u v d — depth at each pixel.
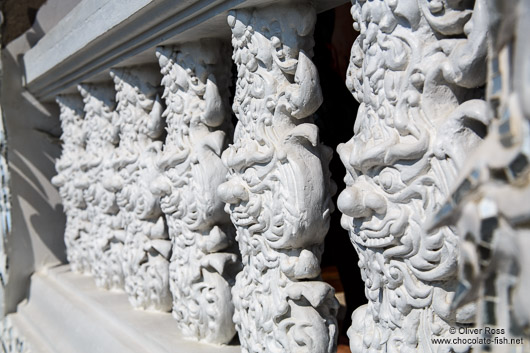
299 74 1.40
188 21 1.71
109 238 2.75
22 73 3.44
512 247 0.53
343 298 3.01
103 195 2.68
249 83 1.52
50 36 2.81
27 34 3.47
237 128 1.60
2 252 3.58
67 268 3.49
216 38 1.83
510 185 0.53
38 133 3.62
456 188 0.60
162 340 2.00
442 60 1.04
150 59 2.16
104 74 2.50
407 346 1.14
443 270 1.04
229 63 1.91
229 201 1.56
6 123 3.52
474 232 0.57
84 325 2.57
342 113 2.47
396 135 1.10
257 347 1.58
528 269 0.51
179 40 1.84
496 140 0.56
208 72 1.84
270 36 1.45
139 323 2.22
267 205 1.47
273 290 1.51
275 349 1.52
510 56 0.54
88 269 3.24
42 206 3.68
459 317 1.05
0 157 3.55
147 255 2.38
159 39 1.89
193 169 1.87
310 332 1.48
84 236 3.20
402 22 1.08
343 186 2.47
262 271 1.55
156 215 2.29
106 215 2.74
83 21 2.29
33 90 3.45
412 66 1.07
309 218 1.42
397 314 1.15
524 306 0.52
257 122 1.50
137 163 2.29
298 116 1.45
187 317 1.96
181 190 1.92
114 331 2.31
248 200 1.53
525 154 0.52
